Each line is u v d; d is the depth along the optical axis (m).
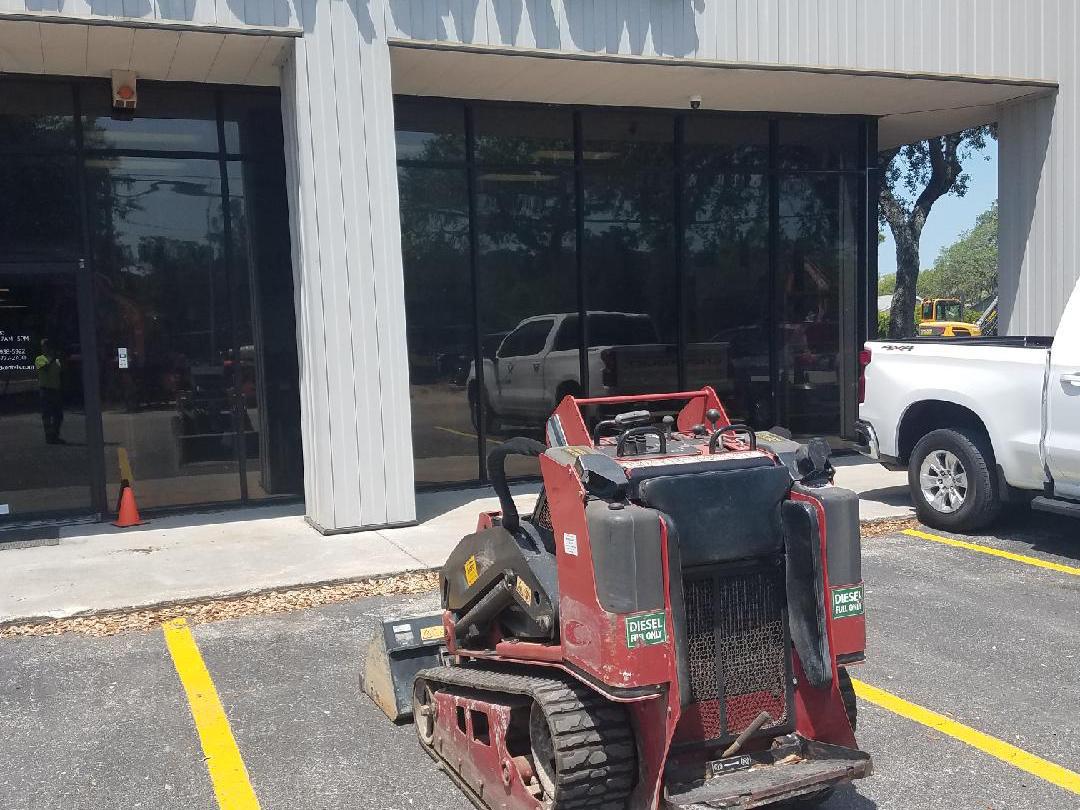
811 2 9.66
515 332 10.75
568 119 10.87
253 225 9.75
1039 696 5.03
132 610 6.59
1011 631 6.00
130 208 9.38
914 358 8.80
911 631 6.02
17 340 9.12
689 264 11.55
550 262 10.87
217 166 9.60
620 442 3.67
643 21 9.07
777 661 3.58
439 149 10.36
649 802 3.29
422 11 8.48
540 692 3.47
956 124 12.73
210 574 7.34
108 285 9.35
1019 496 8.14
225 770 4.35
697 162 11.50
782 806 3.78
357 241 8.50
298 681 5.39
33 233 9.08
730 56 9.39
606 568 3.22
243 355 9.80
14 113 8.97
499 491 4.19
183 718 4.92
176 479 9.64
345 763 4.40
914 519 8.85
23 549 8.21
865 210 12.28
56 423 9.28
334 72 8.30
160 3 7.66
